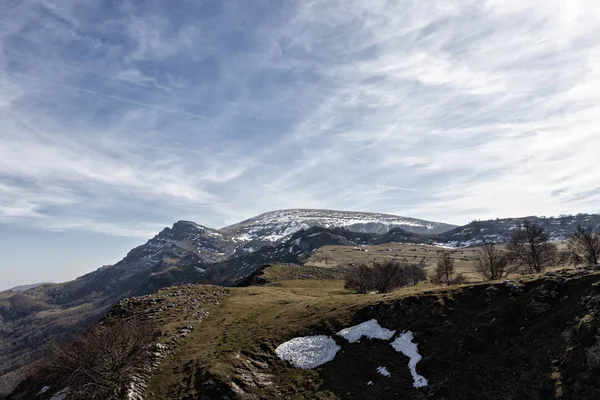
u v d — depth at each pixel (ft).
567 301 119.75
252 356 157.28
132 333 158.40
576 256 278.46
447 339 129.49
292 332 169.58
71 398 136.36
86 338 152.05
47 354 166.91
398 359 132.16
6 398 185.37
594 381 90.17
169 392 141.49
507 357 114.52
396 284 302.25
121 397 135.54
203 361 155.94
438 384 113.80
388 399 115.75
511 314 127.03
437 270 334.44
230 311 221.87
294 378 139.74
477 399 105.29
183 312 223.10
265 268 479.00
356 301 183.01
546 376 100.32
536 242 282.77
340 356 144.87
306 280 414.21
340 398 122.93
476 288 146.51
